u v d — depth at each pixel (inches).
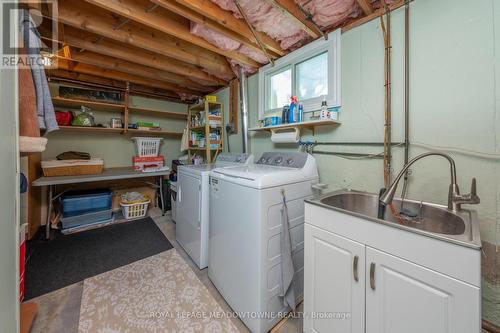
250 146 104.0
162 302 60.6
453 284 28.7
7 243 32.3
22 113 39.8
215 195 65.8
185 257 84.6
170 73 109.7
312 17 61.9
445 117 47.0
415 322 32.2
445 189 47.4
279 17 63.7
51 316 54.7
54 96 109.0
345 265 40.3
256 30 69.7
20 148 39.2
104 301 60.5
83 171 111.2
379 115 57.9
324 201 50.8
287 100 85.8
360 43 61.2
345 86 65.3
